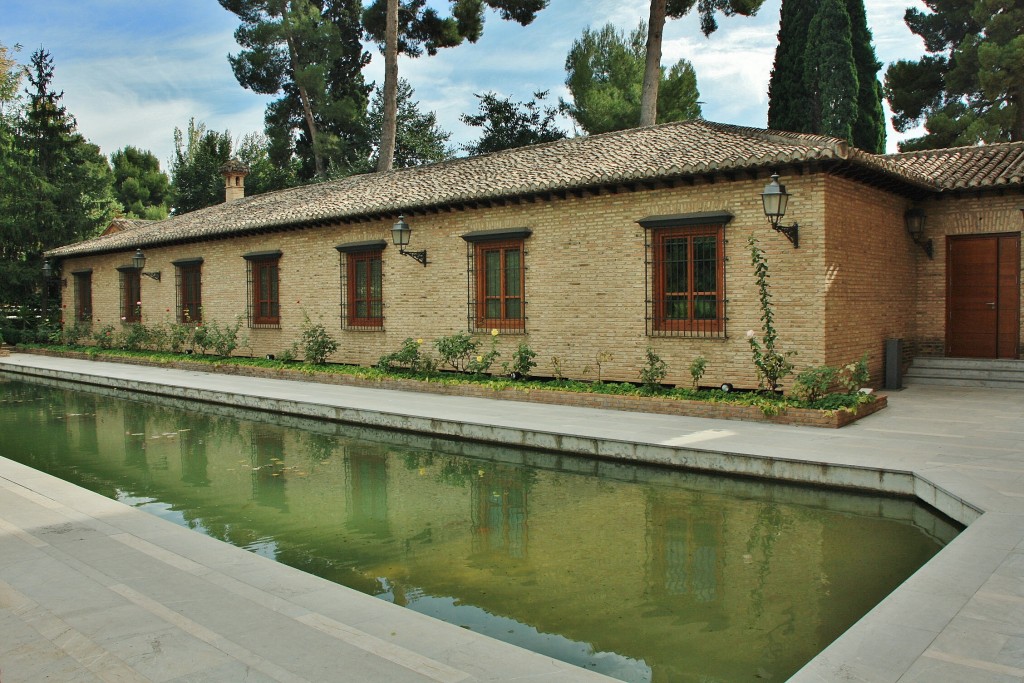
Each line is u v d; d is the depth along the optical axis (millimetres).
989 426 8562
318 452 9336
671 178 10852
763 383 10352
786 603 4668
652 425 9070
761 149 10336
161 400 13867
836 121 22500
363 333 15609
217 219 19516
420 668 3312
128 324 22016
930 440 7844
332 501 7180
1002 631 3607
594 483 7633
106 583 4359
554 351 12586
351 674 3250
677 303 11312
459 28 25297
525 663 3367
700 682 3705
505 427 9062
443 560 5531
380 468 8477
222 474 8266
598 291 12031
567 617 4508
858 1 23578
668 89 26109
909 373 12266
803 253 10062
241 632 3689
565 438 8562
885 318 11672
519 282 13078
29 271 25719
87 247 22719
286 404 11844
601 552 5645
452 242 13953
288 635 3656
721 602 4691
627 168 11367
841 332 10336
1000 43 23375
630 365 11711
